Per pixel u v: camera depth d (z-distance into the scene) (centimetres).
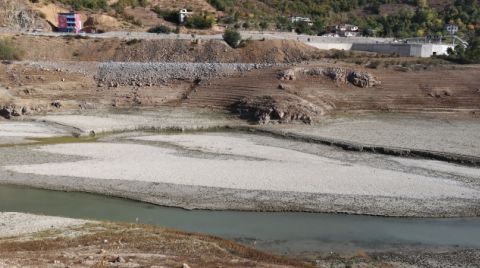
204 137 6875
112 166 5481
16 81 8956
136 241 3494
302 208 4444
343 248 3675
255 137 6944
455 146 6291
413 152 6075
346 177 5191
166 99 8638
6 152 5962
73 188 4903
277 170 5397
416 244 3766
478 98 8162
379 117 7794
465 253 3609
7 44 9938
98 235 3591
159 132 7250
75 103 8331
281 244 3738
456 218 4284
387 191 4816
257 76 8912
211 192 4778
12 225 3800
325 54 10119
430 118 7712
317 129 7175
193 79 9181
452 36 12644
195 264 3025
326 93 8381
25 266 2750
